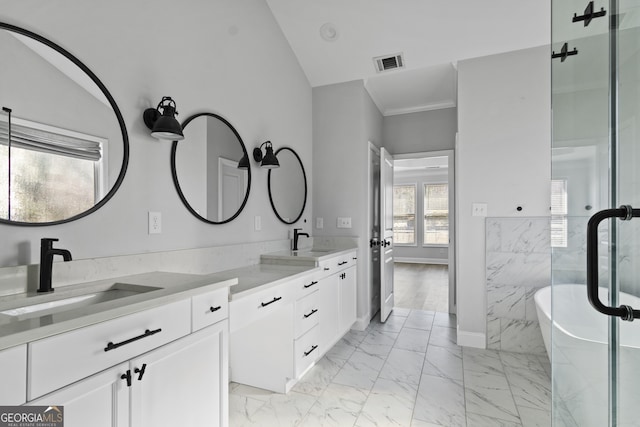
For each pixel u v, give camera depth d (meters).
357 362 2.63
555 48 1.11
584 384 0.97
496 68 2.92
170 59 1.87
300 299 2.23
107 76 1.54
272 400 2.08
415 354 2.80
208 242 2.14
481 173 2.96
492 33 2.79
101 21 1.52
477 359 2.70
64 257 1.26
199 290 1.34
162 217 1.81
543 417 1.91
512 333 2.88
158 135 1.68
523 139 2.85
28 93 1.26
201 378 1.36
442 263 8.77
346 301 3.10
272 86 2.89
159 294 1.20
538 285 2.81
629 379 0.75
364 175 3.47
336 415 1.92
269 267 2.44
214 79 2.21
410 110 4.27
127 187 1.62
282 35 3.06
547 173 2.79
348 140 3.48
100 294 1.41
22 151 1.24
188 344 1.30
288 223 3.11
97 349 0.98
